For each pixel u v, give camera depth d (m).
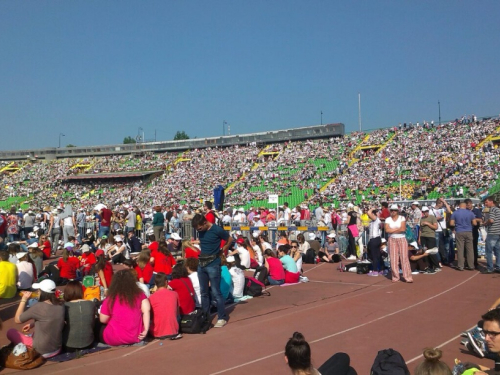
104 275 11.80
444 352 7.15
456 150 49.69
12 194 70.62
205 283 9.14
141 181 67.88
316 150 62.16
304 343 4.41
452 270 14.92
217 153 71.44
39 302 7.46
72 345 7.58
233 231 21.50
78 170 74.81
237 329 8.75
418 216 17.86
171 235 18.38
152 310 8.33
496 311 5.45
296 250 14.58
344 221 22.20
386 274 14.63
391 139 57.88
